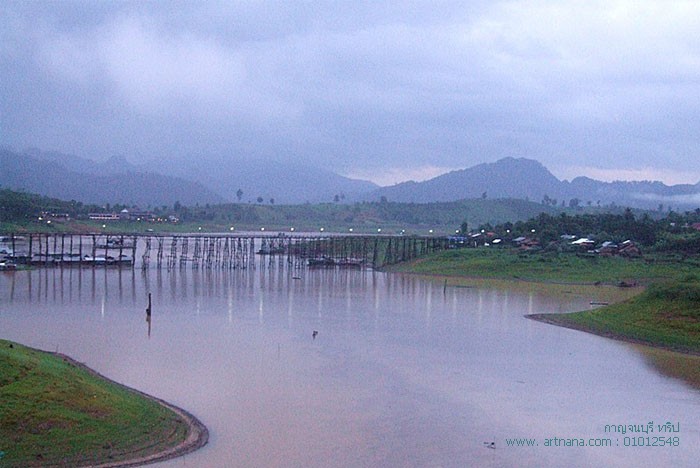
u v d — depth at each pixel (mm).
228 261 189875
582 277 148125
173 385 56562
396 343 77812
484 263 165375
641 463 42719
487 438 46438
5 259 157000
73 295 112562
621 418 51500
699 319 82000
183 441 43406
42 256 171375
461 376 63062
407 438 45938
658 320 84750
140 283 132375
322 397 54781
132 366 62469
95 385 48656
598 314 94125
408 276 160750
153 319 89875
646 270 150375
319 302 112688
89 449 39812
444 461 42125
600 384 61156
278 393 55469
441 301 116750
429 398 55531
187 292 121000
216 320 90500
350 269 177500
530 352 74375
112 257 174875
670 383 62031
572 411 53000
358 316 97938
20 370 45500
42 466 37438
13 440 38688
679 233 186875
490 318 98125
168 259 176000
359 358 69312
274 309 103000
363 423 48719
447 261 174625
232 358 67375
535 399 55969
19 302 103250
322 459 41656
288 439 44938
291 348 73125
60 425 40938
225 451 42344
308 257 194000
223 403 52219
